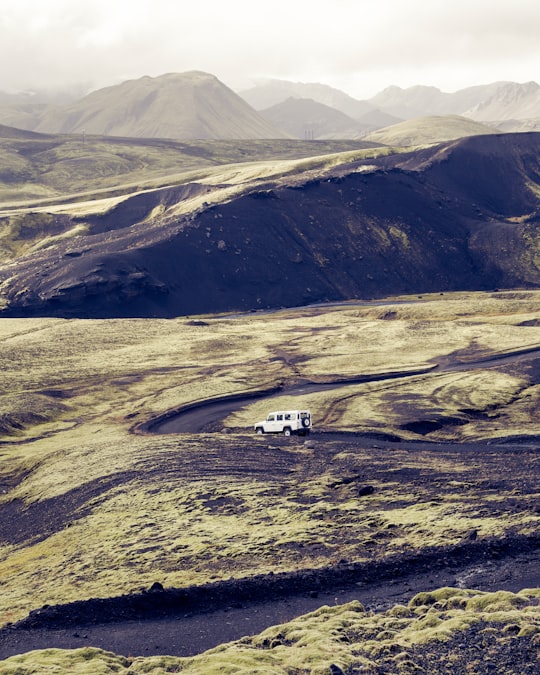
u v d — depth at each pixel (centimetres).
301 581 3556
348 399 9981
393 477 5531
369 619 2888
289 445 7125
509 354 12838
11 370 12912
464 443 7462
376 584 3516
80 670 2556
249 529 4466
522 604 2842
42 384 12038
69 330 16500
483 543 3797
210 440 7406
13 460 8062
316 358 13438
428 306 18950
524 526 3991
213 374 12406
